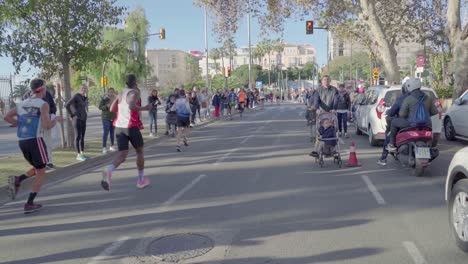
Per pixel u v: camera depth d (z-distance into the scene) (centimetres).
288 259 497
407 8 3005
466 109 1349
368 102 1519
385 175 933
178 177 973
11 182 755
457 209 516
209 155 1295
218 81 8894
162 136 1800
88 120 3481
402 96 951
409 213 659
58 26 1361
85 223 656
